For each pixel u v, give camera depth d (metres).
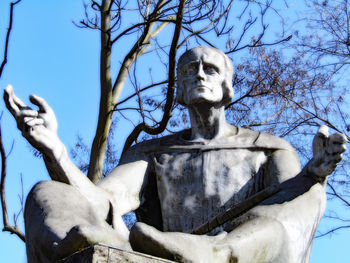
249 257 4.00
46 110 4.48
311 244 4.48
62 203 4.25
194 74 4.87
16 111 4.34
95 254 3.51
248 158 4.82
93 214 4.30
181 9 7.13
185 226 4.73
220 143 4.89
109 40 8.07
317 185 4.51
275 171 4.75
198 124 4.95
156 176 4.92
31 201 4.27
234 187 4.73
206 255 3.82
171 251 3.72
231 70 4.98
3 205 7.29
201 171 4.80
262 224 4.15
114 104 8.07
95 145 7.86
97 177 7.74
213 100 4.83
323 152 4.46
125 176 4.88
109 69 8.05
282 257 4.16
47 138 4.40
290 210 4.30
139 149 5.04
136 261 3.58
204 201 4.73
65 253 3.73
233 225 4.25
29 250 4.10
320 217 4.48
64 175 4.47
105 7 8.23
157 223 4.91
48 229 4.00
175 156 4.92
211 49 4.95
